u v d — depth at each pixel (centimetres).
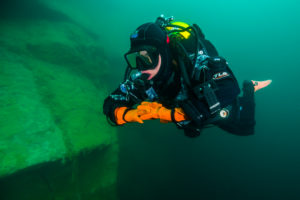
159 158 1377
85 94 703
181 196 1289
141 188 1164
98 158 591
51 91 605
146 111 96
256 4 5509
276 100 2759
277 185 1666
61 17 1195
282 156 1972
